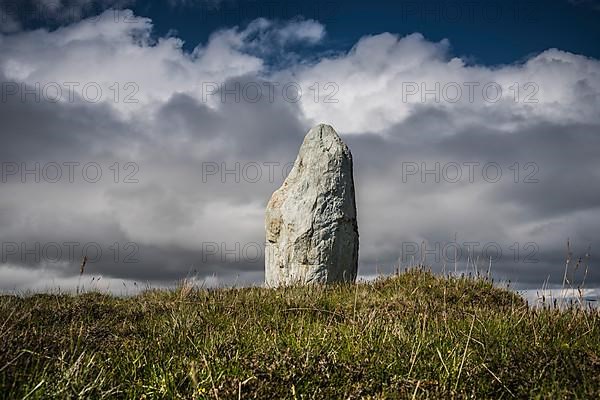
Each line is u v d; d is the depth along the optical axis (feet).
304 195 51.16
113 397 17.43
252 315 32.24
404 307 33.40
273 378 17.40
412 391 16.93
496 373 18.43
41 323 31.12
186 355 21.59
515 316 27.89
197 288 41.50
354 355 20.77
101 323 31.24
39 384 15.79
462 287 39.19
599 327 24.54
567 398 16.38
